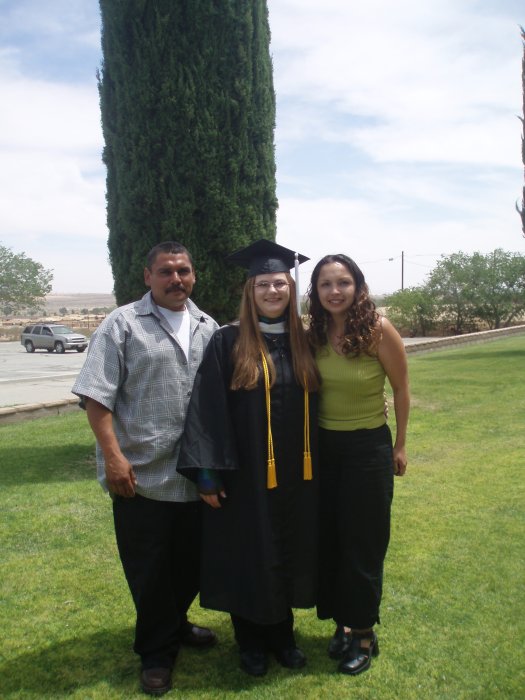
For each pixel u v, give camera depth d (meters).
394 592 3.67
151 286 2.95
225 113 5.88
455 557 4.13
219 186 5.88
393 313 34.91
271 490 2.81
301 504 2.87
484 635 3.19
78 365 24.64
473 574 3.88
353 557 2.90
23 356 30.94
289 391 2.85
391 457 2.98
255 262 2.95
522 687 2.77
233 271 6.04
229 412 2.83
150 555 2.85
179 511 2.95
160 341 2.85
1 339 47.56
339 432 2.92
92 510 5.21
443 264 33.47
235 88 5.92
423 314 34.12
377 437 2.93
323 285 2.91
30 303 62.84
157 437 2.82
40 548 4.42
